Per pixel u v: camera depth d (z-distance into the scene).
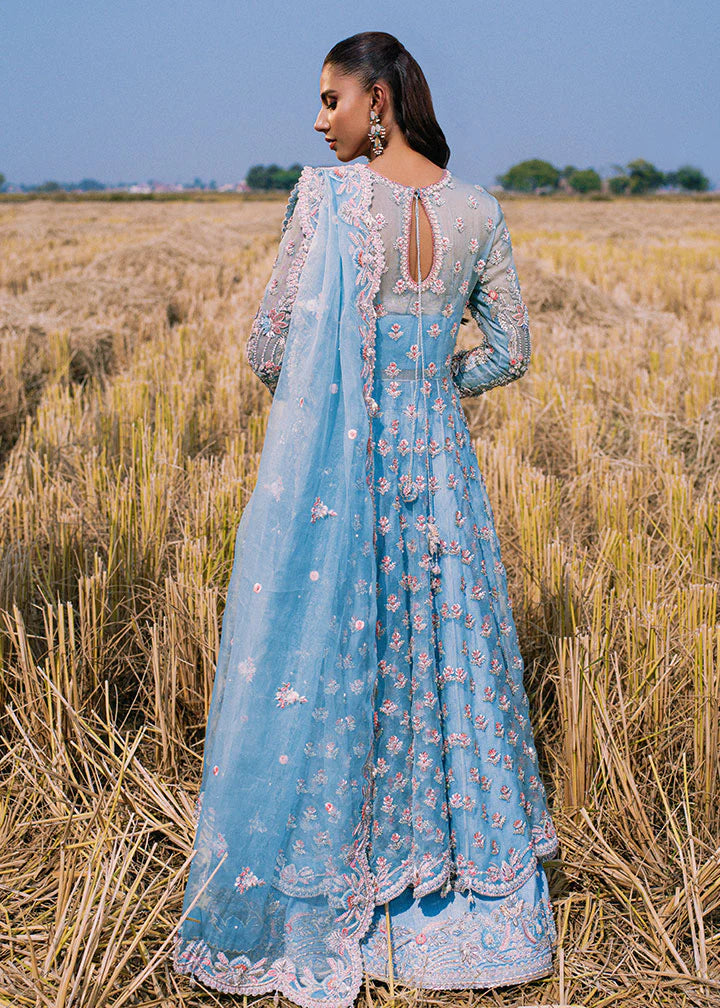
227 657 2.05
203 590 2.92
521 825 2.14
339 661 1.94
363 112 1.97
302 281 1.89
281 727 1.93
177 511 3.85
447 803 2.10
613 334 7.78
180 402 5.30
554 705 2.98
